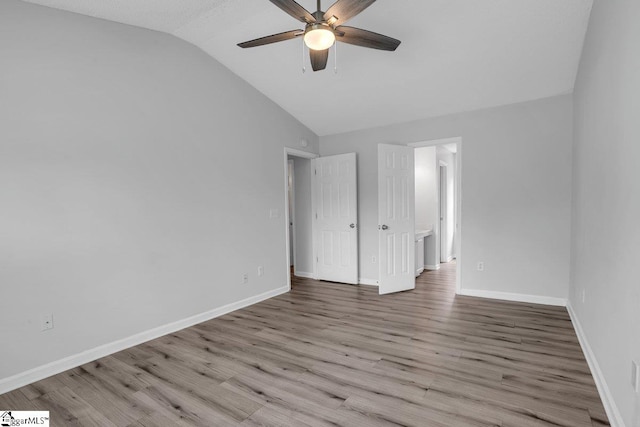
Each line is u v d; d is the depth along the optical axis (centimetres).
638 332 144
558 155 371
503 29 288
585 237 273
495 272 410
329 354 268
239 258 396
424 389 214
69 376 242
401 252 458
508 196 398
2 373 224
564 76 338
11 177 228
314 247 538
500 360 252
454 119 430
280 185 458
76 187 260
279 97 438
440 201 670
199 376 238
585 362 247
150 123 309
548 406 194
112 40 283
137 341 297
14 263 230
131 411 199
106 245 278
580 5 256
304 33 222
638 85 148
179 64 334
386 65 354
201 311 353
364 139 497
